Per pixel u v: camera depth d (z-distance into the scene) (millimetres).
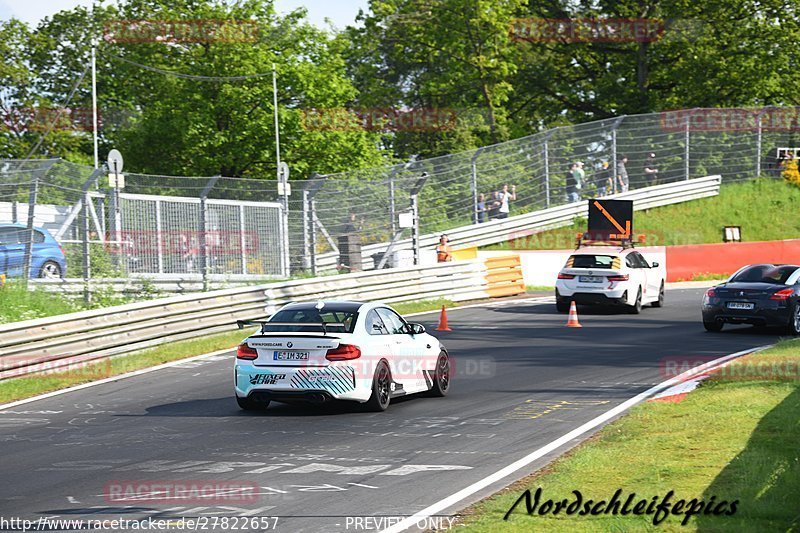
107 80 84312
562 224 68250
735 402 19156
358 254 47719
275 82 75438
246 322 21297
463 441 17359
